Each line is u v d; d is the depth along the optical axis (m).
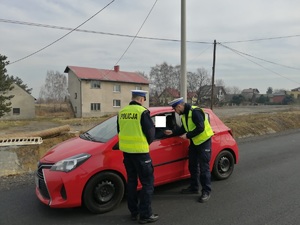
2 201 4.83
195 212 4.30
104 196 4.33
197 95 75.69
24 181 6.00
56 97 82.19
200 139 4.86
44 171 4.22
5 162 7.14
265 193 5.09
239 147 9.91
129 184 4.11
